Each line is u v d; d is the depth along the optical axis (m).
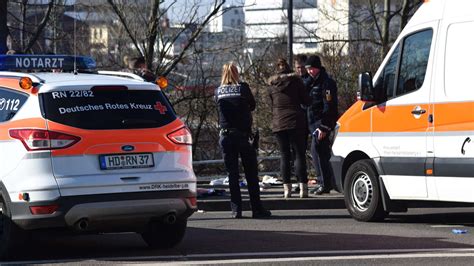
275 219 11.72
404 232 10.26
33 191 7.96
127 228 8.45
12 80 8.64
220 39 25.75
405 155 10.65
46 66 9.52
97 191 8.06
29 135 8.09
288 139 13.03
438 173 10.19
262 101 23.16
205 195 13.75
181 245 9.37
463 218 11.84
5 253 8.27
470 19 10.03
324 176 13.52
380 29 26.16
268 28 26.31
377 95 11.12
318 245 9.24
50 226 8.01
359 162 11.36
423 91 10.48
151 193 8.30
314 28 27.36
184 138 8.70
